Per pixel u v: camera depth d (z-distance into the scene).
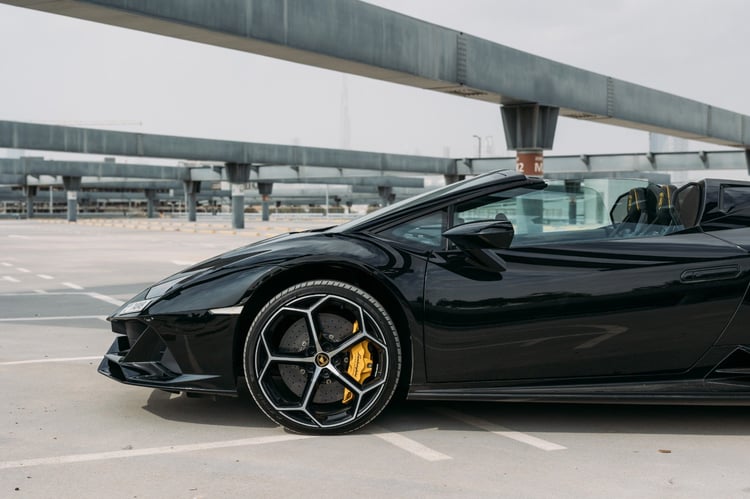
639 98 24.34
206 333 3.15
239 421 3.37
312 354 3.16
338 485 2.59
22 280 10.87
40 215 101.06
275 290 3.25
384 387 3.16
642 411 3.58
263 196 68.31
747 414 3.54
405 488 2.56
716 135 29.20
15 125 34.31
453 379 3.21
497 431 3.25
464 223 3.20
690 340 3.20
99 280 10.88
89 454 2.91
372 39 14.95
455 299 3.15
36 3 10.09
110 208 122.81
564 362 3.20
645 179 3.49
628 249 3.25
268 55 13.87
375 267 3.15
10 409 3.57
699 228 3.35
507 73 18.89
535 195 3.36
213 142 42.66
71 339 5.75
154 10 11.00
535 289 3.16
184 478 2.65
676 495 2.51
